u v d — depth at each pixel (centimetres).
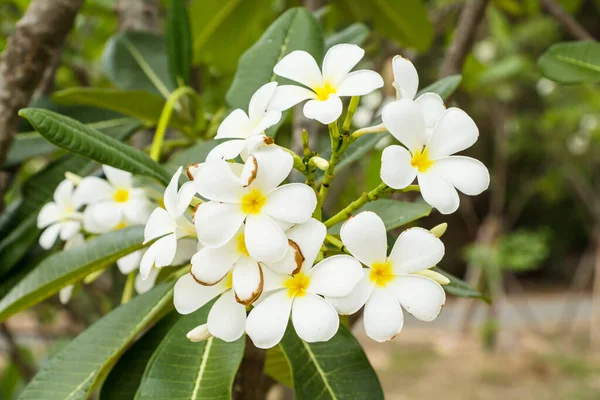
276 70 58
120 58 102
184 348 62
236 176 53
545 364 452
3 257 82
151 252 55
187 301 56
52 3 81
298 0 137
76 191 72
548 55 78
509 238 554
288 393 124
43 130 62
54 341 195
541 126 511
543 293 788
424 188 53
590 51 77
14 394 176
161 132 80
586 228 799
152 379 60
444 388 414
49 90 107
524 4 175
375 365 466
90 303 144
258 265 53
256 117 57
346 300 53
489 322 493
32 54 81
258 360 71
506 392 405
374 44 137
